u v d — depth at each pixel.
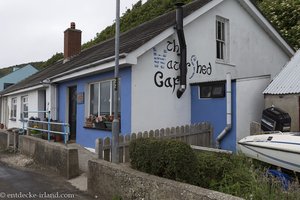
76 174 8.31
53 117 14.23
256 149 6.30
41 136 12.68
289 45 14.53
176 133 8.72
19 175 8.81
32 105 17.52
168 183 4.81
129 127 9.21
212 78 11.28
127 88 9.35
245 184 5.07
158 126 9.70
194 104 10.34
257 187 4.78
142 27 14.17
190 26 10.67
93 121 11.16
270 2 19.16
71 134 13.42
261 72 13.45
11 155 12.80
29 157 11.38
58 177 8.45
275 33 13.84
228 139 9.03
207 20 11.30
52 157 9.23
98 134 10.73
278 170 5.82
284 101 8.42
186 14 10.26
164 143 5.33
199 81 10.84
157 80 9.77
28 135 12.95
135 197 5.40
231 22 12.24
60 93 14.16
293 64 9.27
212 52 11.41
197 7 10.60
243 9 12.80
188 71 10.52
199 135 9.34
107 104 10.73
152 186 5.05
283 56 14.84
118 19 7.32
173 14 13.04
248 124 9.13
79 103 12.16
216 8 11.65
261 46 13.56
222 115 9.35
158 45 9.81
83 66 10.60
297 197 4.51
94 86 11.60
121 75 9.63
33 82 16.98
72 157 8.29
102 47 15.88
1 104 24.80
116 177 5.88
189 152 5.18
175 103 10.15
